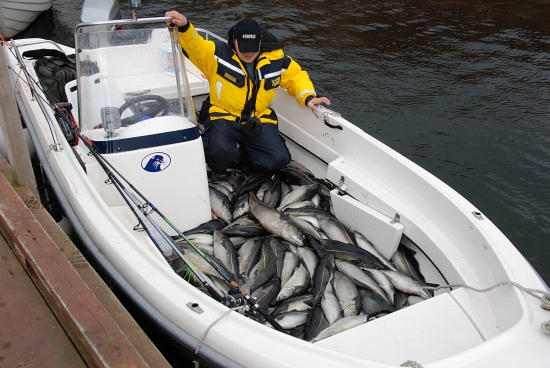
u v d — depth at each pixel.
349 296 3.03
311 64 8.58
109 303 2.42
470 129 6.77
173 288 2.43
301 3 11.70
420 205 3.30
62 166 3.18
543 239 4.91
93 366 2.06
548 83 8.11
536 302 2.33
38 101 3.86
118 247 2.66
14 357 2.11
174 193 3.29
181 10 10.70
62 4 11.11
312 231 3.54
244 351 2.11
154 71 3.37
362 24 10.58
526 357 2.05
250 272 3.19
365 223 3.53
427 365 2.00
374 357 2.39
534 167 5.99
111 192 3.20
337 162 3.89
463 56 9.11
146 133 3.16
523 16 11.27
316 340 2.70
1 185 2.99
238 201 3.83
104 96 3.22
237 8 11.09
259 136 3.92
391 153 3.52
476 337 2.52
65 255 2.70
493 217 5.18
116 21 3.19
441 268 3.03
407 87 7.89
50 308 2.37
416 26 10.56
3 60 2.92
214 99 3.89
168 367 2.08
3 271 2.61
